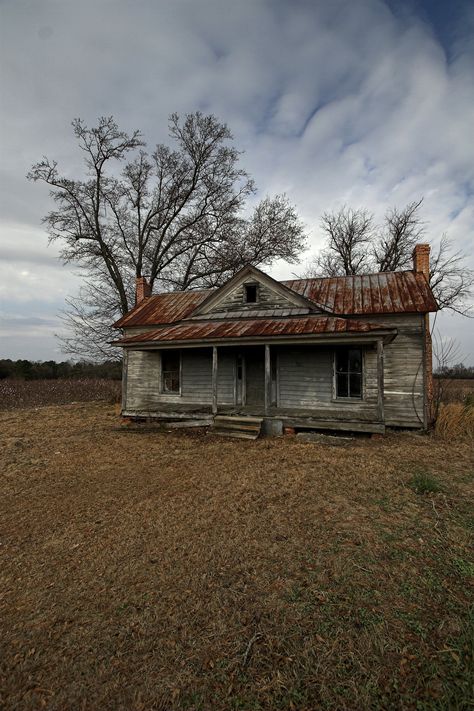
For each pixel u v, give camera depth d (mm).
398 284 13586
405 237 31656
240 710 2348
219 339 11805
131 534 4848
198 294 17344
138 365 15836
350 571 3783
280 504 5621
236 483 6695
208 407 13633
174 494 6277
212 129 26422
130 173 25828
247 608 3305
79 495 6395
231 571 3893
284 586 3592
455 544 4277
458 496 5781
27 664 2803
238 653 2805
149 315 16203
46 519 5449
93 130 23438
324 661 2691
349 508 5352
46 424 13781
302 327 11492
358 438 10672
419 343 12188
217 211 27797
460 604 3248
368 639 2869
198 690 2516
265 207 28469
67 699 2498
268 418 11453
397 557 4027
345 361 12742
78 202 24328
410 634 2916
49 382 35000
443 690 2412
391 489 6113
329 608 3252
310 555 4125
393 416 12273
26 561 4293
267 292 13898
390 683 2490
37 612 3395
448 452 8719
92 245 25188
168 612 3303
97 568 4078
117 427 12961
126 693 2520
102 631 3113
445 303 27234
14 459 8766
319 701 2385
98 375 38812
